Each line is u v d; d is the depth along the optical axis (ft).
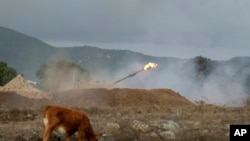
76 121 55.36
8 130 68.33
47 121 54.75
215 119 84.53
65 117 54.90
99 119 81.46
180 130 70.08
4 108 91.97
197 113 92.12
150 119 81.30
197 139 65.51
